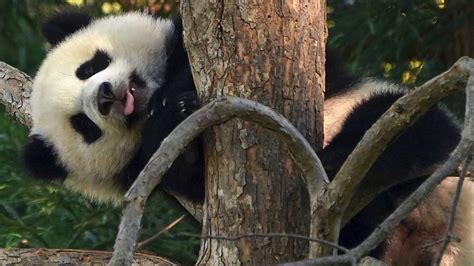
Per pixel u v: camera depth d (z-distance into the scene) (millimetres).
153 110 9359
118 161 10312
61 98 10141
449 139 8500
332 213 6602
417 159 8305
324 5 7895
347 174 6457
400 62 14180
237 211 7438
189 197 9586
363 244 5262
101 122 9906
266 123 6605
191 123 6344
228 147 7477
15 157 13352
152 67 10156
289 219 7441
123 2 15750
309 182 6730
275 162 7441
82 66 10266
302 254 7449
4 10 16500
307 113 7617
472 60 5895
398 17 13961
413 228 9758
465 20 13938
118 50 10203
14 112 11133
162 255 12016
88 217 12461
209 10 7480
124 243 5492
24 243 11852
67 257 8805
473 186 9914
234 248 7422
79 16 10938
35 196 12602
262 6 7488
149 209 12438
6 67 11375
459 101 13250
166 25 10500
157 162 6078
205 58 7559
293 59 7551
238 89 7449
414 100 6188
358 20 13977
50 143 10453
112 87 9625
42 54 16141
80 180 10664
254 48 7473
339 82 9953
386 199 9352
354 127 8516
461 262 9688
